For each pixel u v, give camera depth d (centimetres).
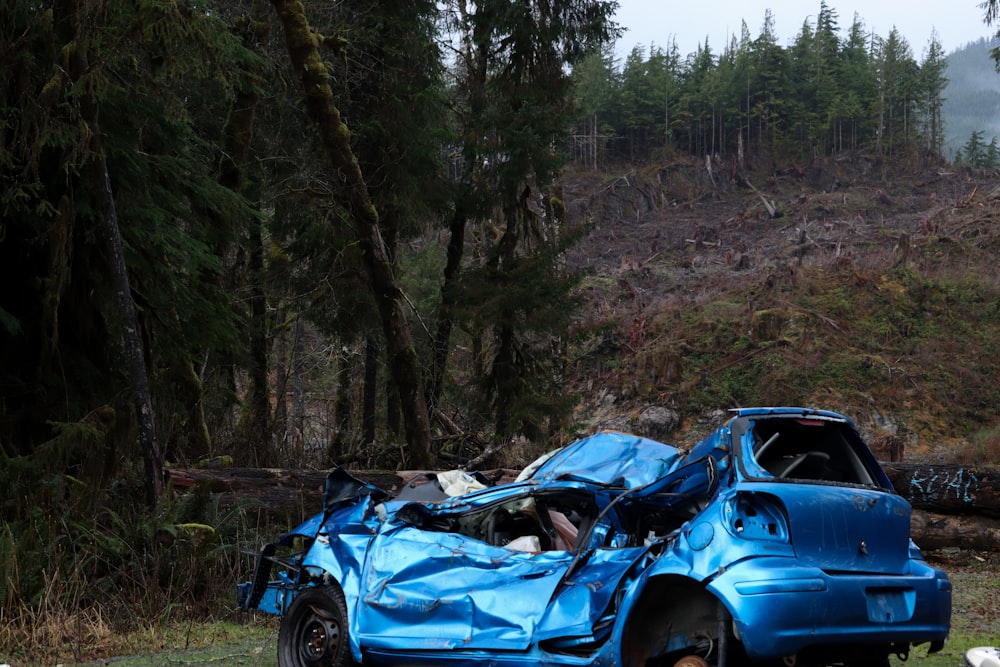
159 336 1376
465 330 2030
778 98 14150
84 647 774
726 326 4425
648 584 491
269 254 2214
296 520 1145
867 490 509
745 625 448
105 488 1111
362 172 2042
